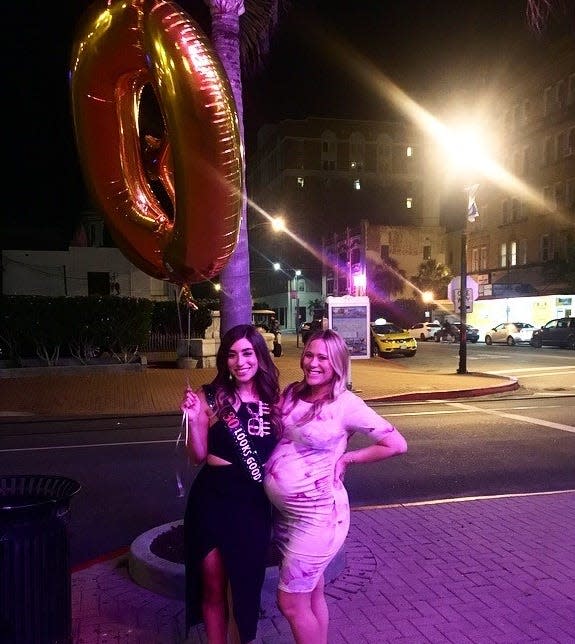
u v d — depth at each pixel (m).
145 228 3.43
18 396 14.24
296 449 2.74
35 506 2.64
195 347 20.23
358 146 81.69
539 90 48.22
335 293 66.19
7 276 31.02
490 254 55.00
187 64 2.80
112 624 3.56
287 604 2.73
